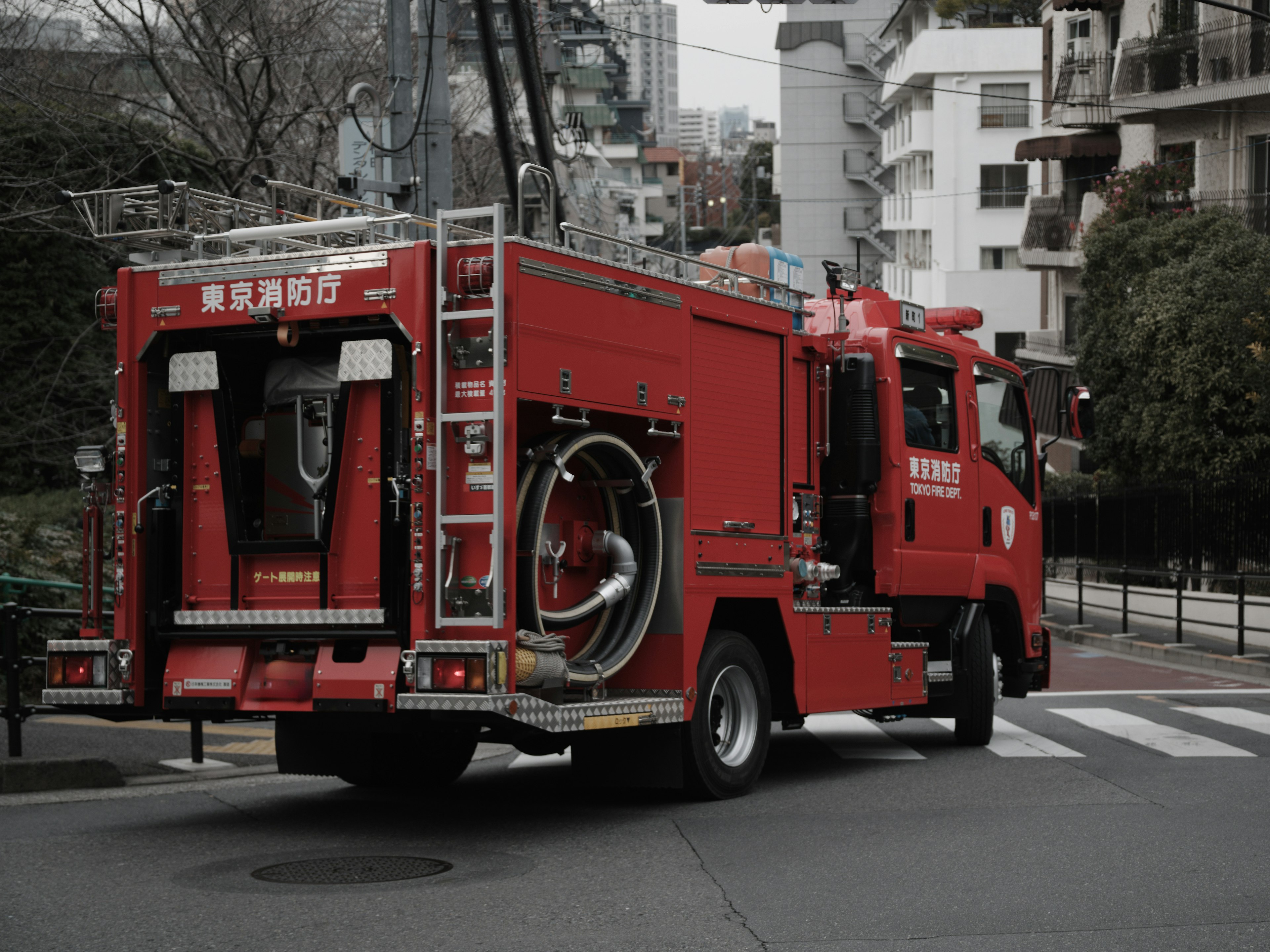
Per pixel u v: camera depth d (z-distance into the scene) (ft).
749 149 415.44
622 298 26.96
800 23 272.10
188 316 26.40
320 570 25.50
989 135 180.14
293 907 20.13
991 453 40.83
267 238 26.53
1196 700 49.60
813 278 274.36
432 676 23.68
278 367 26.76
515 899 20.61
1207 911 19.63
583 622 27.22
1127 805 28.45
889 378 35.83
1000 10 199.93
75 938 18.56
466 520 23.82
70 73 63.98
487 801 30.27
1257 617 69.00
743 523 30.53
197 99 69.10
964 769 34.24
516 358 24.12
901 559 35.70
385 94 65.77
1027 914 19.52
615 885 21.47
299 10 64.39
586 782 29.27
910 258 200.23
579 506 27.27
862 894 20.75
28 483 66.28
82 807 29.25
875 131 272.31
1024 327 162.50
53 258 66.33
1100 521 92.99
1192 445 85.61
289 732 30.63
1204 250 91.45
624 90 432.66
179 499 26.99
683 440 28.60
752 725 30.58
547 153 64.44
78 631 47.39
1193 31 104.99
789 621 31.86
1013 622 41.63
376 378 24.85
